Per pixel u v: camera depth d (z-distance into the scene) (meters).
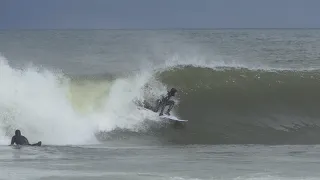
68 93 76.62
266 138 68.94
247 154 55.56
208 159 51.72
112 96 76.56
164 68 84.94
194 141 67.69
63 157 52.28
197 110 76.31
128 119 71.75
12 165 47.28
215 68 85.94
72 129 69.44
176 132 69.88
